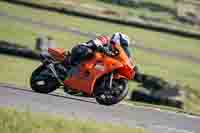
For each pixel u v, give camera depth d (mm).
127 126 39281
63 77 41750
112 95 41312
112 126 37500
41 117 35406
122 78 41188
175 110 55438
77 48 41156
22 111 36594
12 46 89312
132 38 135875
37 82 42562
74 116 39594
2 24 115312
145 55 119812
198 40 152250
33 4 139500
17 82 68250
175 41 144625
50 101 43875
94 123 37125
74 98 47719
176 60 123000
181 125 48156
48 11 140250
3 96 42781
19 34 109562
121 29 142625
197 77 109750
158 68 109500
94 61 40844
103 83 41125
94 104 46969
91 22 141375
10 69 78188
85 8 151375
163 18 171000
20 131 31172
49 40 97750
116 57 40312
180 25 167875
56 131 32594
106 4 166875
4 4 135625
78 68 41250
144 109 50969
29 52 89375
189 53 134875
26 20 125250
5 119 32625
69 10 142500
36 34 113188
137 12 169375
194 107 76250
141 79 84250
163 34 149000
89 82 41031
